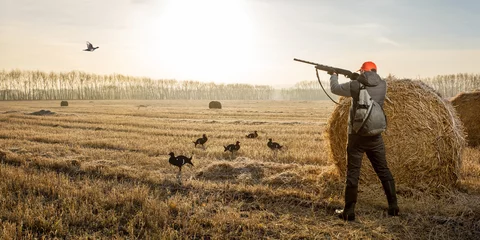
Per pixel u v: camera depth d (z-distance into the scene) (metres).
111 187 7.32
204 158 10.98
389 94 7.27
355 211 5.91
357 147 5.54
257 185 7.41
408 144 7.08
